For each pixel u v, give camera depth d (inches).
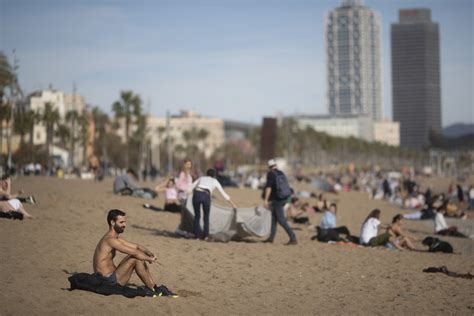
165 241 693.9
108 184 1852.9
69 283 450.6
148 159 4480.8
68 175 2979.8
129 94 3430.1
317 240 837.8
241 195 1534.2
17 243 581.9
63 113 4559.5
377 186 2871.6
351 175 4569.4
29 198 959.0
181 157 6466.5
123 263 445.1
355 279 564.1
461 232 1111.6
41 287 428.5
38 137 3959.2
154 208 1035.9
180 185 909.2
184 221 761.0
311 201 1788.9
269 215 782.5
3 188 832.9
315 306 456.8
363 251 751.1
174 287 484.1
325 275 577.3
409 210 1752.0
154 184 2101.4
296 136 7342.5
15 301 387.9
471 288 539.5
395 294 507.2
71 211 915.4
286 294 491.8
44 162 3304.6
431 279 576.1
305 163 7869.1
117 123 4603.8
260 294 485.7
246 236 783.7
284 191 761.6
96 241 634.8
